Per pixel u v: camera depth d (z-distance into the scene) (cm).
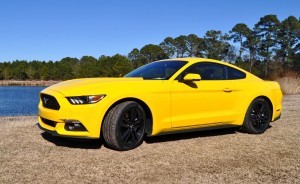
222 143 539
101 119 455
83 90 454
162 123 505
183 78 529
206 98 552
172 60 585
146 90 488
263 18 9975
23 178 360
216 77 580
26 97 3938
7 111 1822
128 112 475
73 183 350
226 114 579
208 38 10925
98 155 448
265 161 445
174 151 480
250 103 610
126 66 10875
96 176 371
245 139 574
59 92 461
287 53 9619
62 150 468
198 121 544
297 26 9606
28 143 502
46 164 406
